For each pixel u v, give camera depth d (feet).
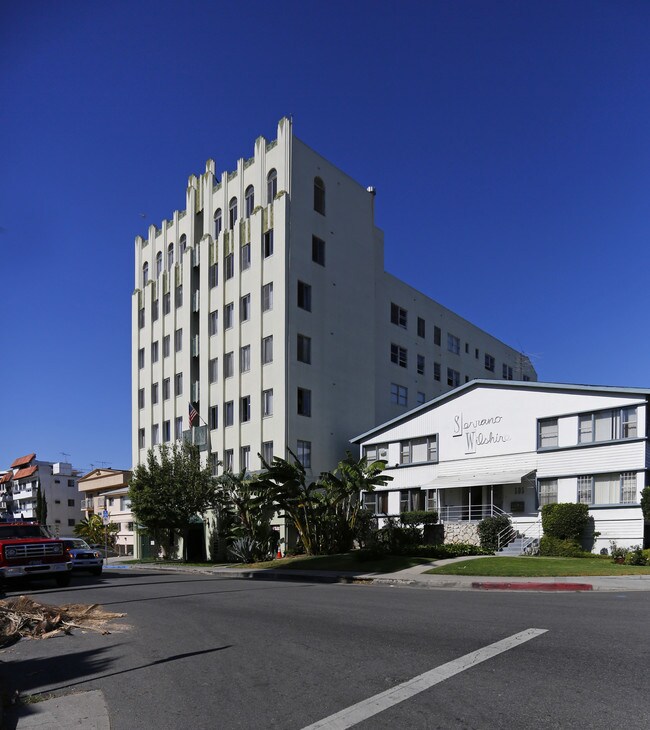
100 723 17.94
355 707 18.30
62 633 32.94
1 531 64.85
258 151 127.34
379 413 137.59
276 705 18.90
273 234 120.98
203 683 21.67
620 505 83.76
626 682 19.47
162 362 148.56
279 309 117.29
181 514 114.01
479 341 183.32
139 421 155.43
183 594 49.78
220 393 129.08
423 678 20.79
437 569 63.87
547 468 93.40
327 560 82.38
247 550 98.37
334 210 131.13
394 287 149.07
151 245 158.40
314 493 99.14
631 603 37.29
